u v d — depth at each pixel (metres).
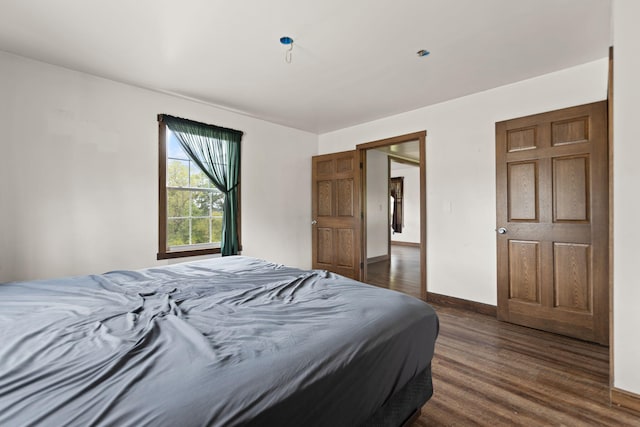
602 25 2.11
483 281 3.31
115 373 0.87
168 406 0.74
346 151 4.65
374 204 6.52
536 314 2.85
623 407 1.73
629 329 1.73
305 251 4.97
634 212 1.71
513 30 2.18
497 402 1.80
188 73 2.88
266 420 0.81
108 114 3.01
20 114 2.57
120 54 2.53
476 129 3.35
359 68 2.77
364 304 1.50
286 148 4.69
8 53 2.51
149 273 2.22
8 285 1.87
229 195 3.95
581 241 2.62
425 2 1.88
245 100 3.58
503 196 3.06
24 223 2.59
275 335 1.14
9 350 1.00
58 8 1.94
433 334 1.61
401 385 1.35
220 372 0.88
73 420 0.68
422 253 3.79
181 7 1.93
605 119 2.50
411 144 6.02
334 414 1.01
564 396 1.85
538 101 2.93
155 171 3.31
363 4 1.90
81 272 2.86
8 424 0.66
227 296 1.63
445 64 2.70
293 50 2.47
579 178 2.64
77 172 2.84
